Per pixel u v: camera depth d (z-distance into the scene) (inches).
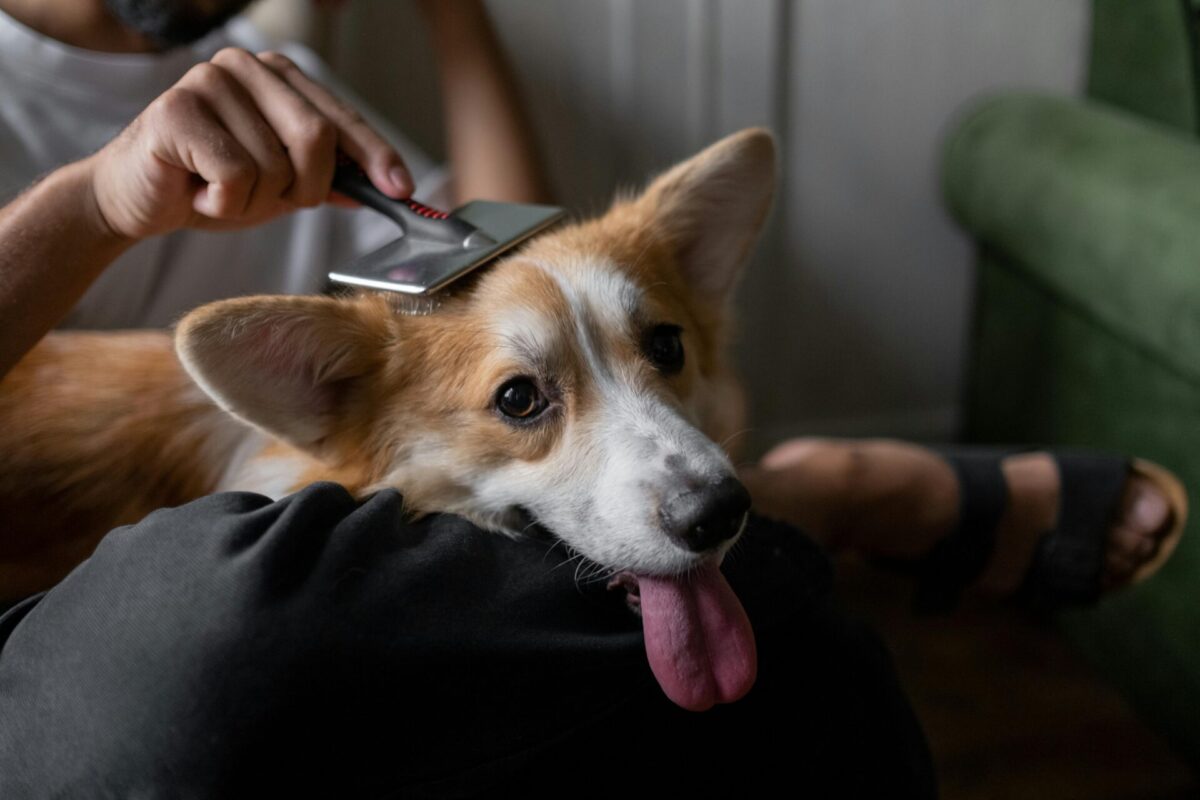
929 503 24.0
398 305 20.6
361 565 15.7
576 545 19.4
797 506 23.3
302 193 18.5
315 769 14.9
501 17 34.7
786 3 36.0
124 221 18.1
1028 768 30.2
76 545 20.8
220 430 21.2
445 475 20.4
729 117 37.7
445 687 15.5
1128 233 29.2
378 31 34.3
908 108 38.8
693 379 22.4
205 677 14.6
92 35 25.0
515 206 20.2
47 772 15.1
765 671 18.4
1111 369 31.9
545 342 20.0
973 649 34.5
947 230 41.0
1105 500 23.7
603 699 16.9
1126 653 31.3
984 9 37.8
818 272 40.6
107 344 22.0
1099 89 38.3
